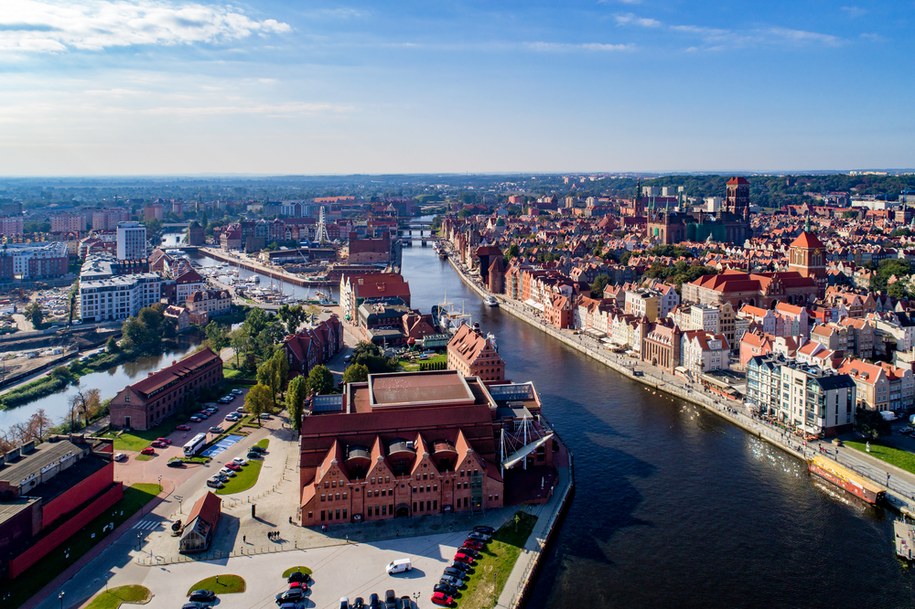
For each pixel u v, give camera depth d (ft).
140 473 627.46
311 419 583.17
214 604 440.45
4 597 444.14
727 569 497.05
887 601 461.37
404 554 501.56
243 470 632.38
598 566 500.74
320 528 536.83
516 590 458.09
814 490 613.52
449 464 575.79
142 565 482.69
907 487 593.01
